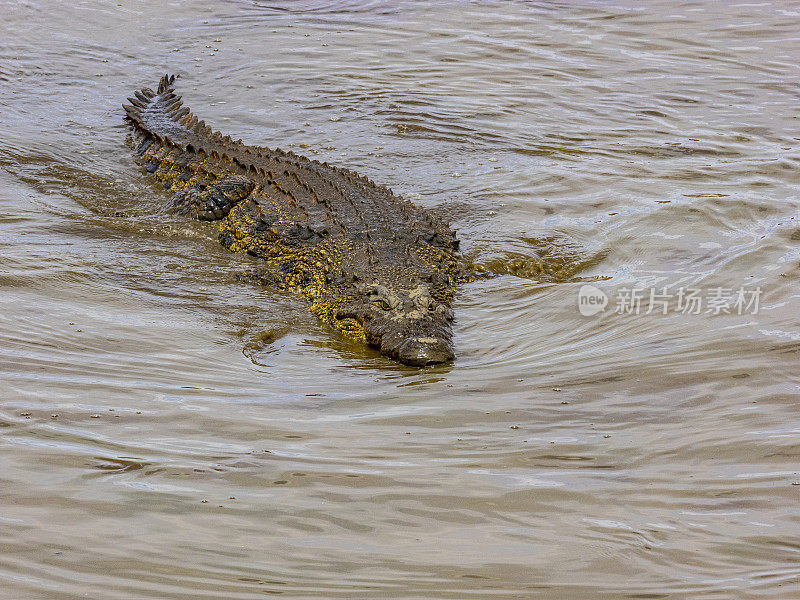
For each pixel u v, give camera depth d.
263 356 17.66
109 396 15.36
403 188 26.86
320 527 12.06
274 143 30.16
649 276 20.73
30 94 33.47
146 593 10.82
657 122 30.78
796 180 25.89
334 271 21.02
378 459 13.66
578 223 24.20
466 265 22.19
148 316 18.97
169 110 31.77
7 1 42.25
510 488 12.89
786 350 16.69
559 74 34.97
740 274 20.36
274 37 39.38
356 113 32.31
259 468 13.37
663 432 14.27
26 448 13.65
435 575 11.16
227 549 11.59
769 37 37.44
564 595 10.81
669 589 10.88
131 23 40.69
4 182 26.33
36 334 17.47
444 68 35.84
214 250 23.31
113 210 25.33
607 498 12.62
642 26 39.34
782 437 13.92
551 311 19.39
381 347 17.97
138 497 12.60
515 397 15.62
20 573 11.06
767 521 12.03
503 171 27.77
